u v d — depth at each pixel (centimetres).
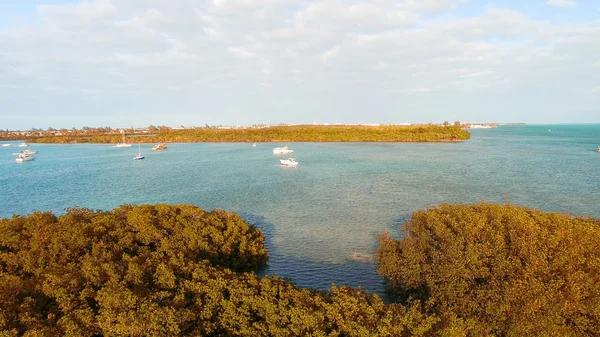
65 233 2969
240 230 3869
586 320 2011
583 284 2123
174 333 1739
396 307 2089
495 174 8788
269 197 6669
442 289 2514
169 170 10438
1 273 2314
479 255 2556
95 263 2380
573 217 3572
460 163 10825
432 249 2920
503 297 2209
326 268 3625
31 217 3416
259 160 12612
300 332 1869
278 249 4125
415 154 13538
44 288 2069
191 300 2070
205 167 10988
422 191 6988
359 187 7444
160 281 2178
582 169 9406
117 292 1938
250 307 2072
